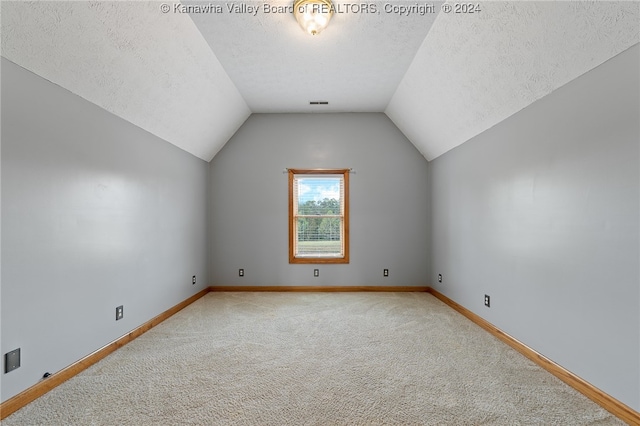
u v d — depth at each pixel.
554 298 2.23
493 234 3.03
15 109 1.82
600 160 1.85
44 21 1.79
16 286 1.82
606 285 1.81
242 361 2.43
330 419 1.72
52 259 2.06
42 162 1.99
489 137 3.11
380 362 2.41
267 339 2.88
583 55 1.89
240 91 4.02
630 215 1.67
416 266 4.86
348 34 2.81
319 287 4.86
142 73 2.61
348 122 4.87
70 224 2.21
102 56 2.22
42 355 1.99
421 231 4.86
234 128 4.76
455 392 1.98
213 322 3.38
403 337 2.93
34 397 1.89
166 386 2.05
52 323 2.06
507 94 2.61
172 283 3.71
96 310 2.46
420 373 2.23
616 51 1.72
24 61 1.85
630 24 1.59
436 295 4.50
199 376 2.19
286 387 2.04
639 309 1.63
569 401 1.88
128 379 2.15
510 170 2.76
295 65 3.37
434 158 4.60
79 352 2.29
